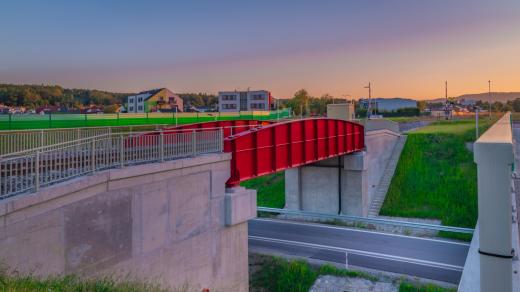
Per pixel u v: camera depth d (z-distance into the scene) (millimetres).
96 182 15273
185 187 19625
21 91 171500
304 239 32625
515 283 15383
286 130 28906
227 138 23156
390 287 23250
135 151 17984
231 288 22406
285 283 24750
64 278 12922
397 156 47844
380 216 39656
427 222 36625
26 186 13188
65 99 199000
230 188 22875
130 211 16859
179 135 20016
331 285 23953
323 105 159375
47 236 13516
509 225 11703
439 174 42750
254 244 31281
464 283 20203
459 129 55875
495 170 11789
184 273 19500
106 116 59594
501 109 158625
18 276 11547
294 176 42500
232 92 156000
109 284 13539
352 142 39219
